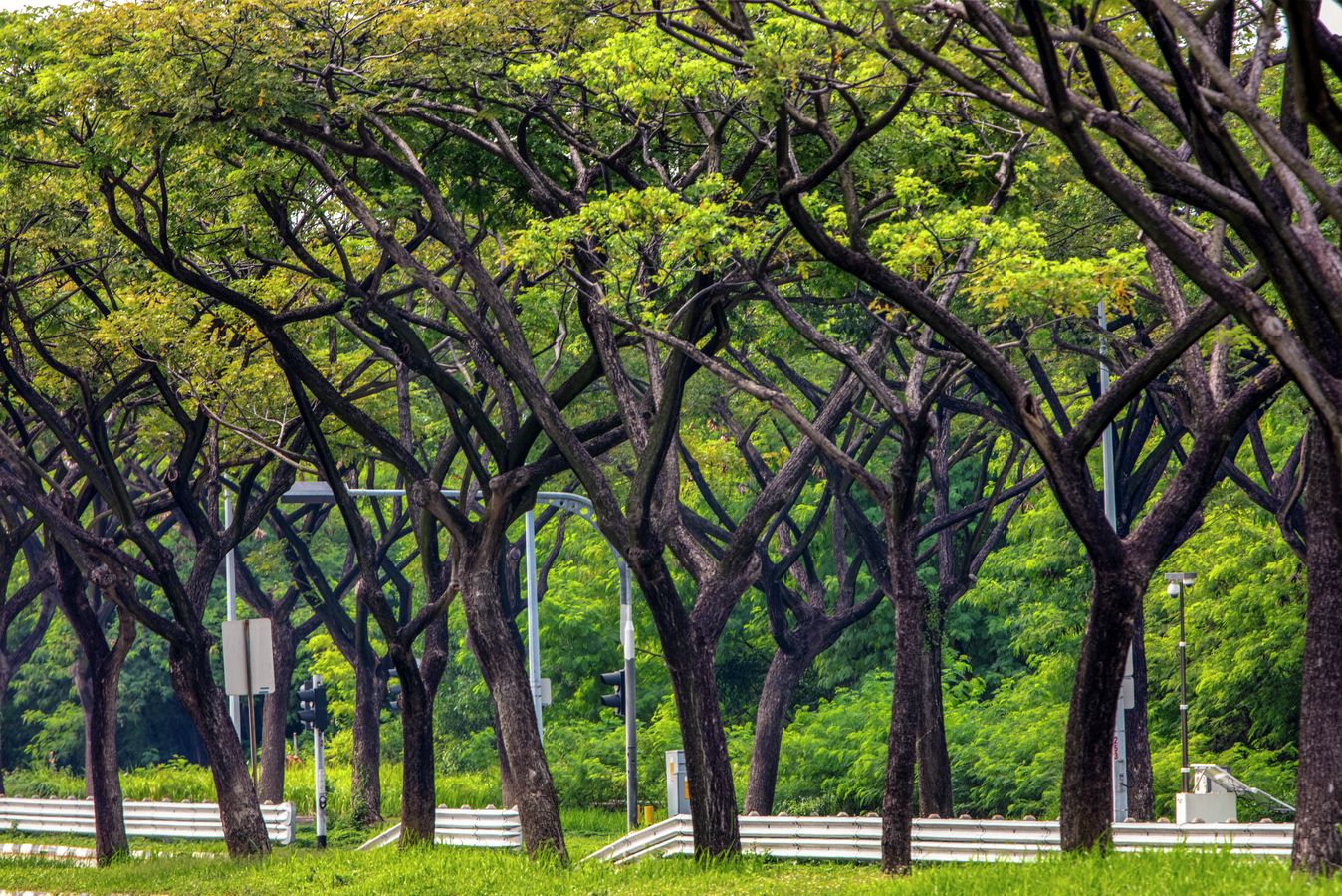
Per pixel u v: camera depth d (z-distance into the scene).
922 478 125.81
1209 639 108.94
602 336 62.16
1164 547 47.97
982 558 97.38
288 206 69.06
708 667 62.16
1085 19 37.72
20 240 72.50
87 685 133.12
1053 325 77.25
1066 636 112.50
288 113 57.16
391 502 127.38
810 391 93.62
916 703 56.28
